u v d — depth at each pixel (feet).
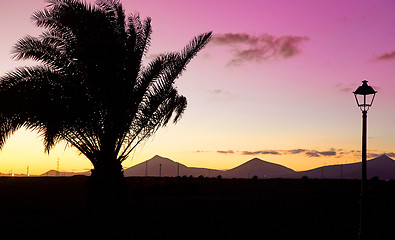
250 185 140.67
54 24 48.75
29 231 47.03
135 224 52.47
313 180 164.55
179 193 109.40
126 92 50.80
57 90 45.50
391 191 112.88
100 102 50.11
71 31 48.65
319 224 56.13
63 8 47.78
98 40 46.62
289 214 66.33
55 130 45.73
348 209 74.90
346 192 117.80
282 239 45.47
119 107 50.93
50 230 47.60
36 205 76.28
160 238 44.68
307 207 77.25
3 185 125.18
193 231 49.06
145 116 53.98
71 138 51.83
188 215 62.90
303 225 55.31
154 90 54.03
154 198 98.17
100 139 52.31
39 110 44.16
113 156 53.26
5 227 49.52
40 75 44.80
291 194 113.70
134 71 51.83
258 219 60.03
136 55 52.60
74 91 46.68
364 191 40.06
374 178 168.66
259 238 45.73
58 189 117.29
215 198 99.25
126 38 51.96
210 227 52.01
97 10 48.91
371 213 69.41
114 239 43.62
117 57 48.55
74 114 47.03
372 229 52.90
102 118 51.24
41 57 47.65
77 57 47.09
